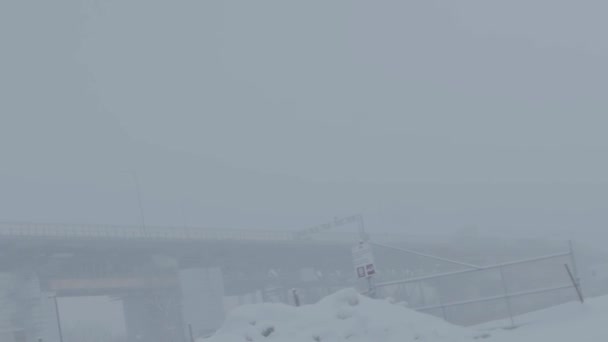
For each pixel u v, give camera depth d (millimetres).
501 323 17938
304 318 14562
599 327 14633
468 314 45125
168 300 82188
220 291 88188
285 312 14695
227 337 13945
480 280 70375
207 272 88125
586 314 16906
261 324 14359
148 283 80812
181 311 83000
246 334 14031
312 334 14023
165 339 80438
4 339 64812
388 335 14039
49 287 72875
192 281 86062
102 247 77000
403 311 15430
